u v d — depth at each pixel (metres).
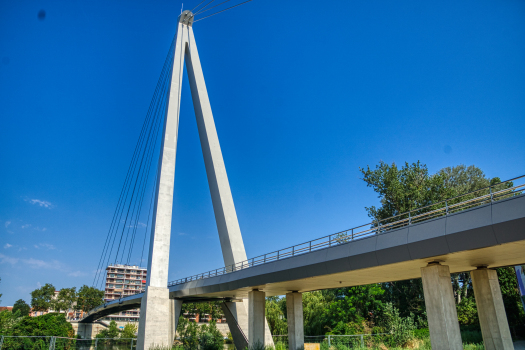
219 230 49.69
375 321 49.62
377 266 22.36
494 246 17.28
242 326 47.19
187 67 60.31
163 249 44.88
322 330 50.50
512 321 40.94
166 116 51.56
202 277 44.50
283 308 65.38
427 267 21.11
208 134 54.03
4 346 39.12
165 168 48.50
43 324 59.03
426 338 37.47
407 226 20.66
